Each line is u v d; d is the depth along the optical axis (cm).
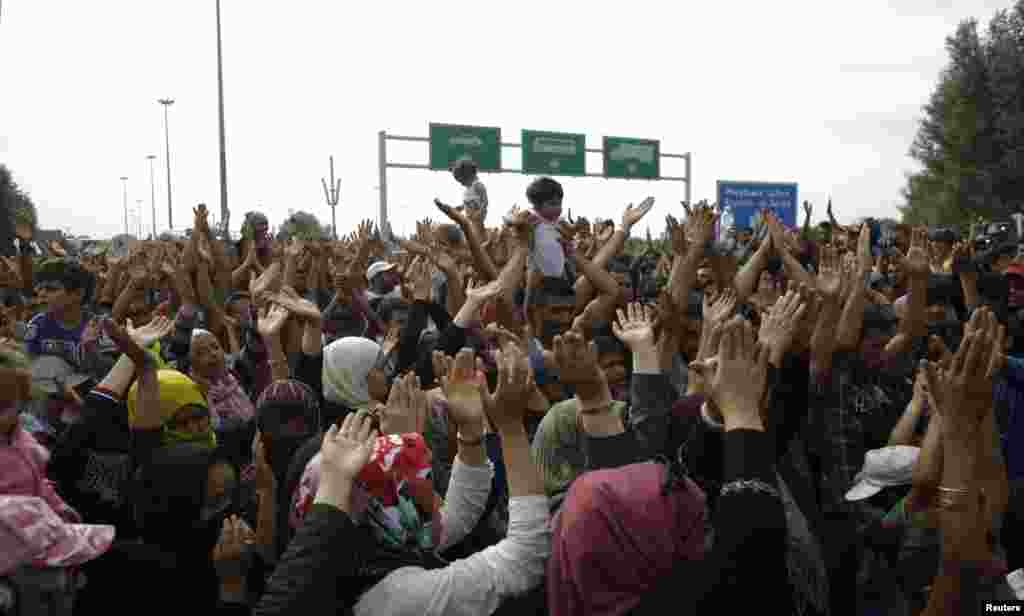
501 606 241
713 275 576
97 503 371
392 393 285
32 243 829
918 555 300
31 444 286
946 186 5666
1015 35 5638
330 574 210
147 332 372
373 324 641
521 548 239
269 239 881
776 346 285
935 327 595
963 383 240
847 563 336
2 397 270
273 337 455
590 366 259
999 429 414
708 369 242
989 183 5350
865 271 412
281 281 617
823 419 383
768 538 210
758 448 220
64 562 251
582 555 220
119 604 337
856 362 441
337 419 355
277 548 327
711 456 242
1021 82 5362
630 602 219
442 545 267
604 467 259
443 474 366
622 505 221
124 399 384
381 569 230
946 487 244
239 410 474
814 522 302
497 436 342
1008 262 901
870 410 443
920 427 392
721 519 215
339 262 814
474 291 432
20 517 245
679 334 460
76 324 517
